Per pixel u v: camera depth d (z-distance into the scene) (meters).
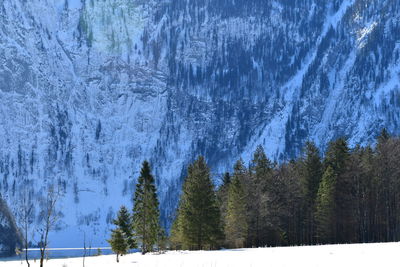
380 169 82.94
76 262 58.56
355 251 46.28
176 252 68.69
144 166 80.94
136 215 80.56
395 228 82.06
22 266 55.25
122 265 48.81
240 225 83.81
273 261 40.72
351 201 82.88
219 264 40.28
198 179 81.56
